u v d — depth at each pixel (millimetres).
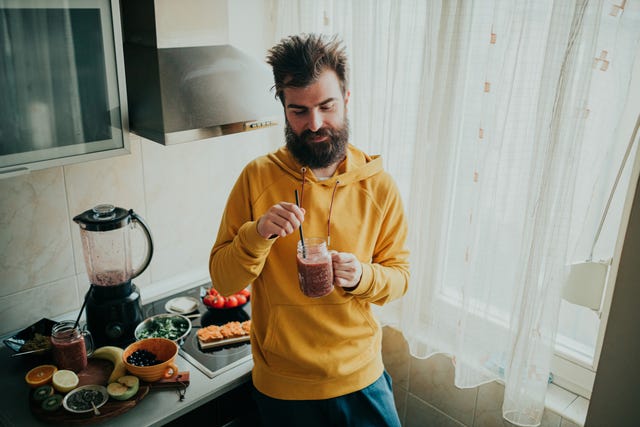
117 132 1796
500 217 1844
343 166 1672
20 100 1572
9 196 1941
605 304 1814
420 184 1981
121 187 2215
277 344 1604
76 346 1781
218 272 1581
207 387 1782
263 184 1638
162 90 1698
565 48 1558
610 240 1808
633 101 1663
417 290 2066
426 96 1907
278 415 1648
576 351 1977
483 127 1796
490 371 2021
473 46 1797
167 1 1740
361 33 2070
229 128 1844
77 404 1646
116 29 1687
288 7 2354
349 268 1489
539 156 1670
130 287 2021
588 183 1733
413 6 1913
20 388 1753
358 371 1659
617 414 1251
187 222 2465
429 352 2141
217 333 2004
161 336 1994
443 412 2293
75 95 1673
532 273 1719
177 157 2348
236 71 1897
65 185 2061
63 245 2111
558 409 1902
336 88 1511
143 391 1726
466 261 1907
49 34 1573
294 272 1592
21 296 2053
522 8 1658
